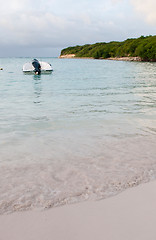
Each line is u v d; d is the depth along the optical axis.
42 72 21.64
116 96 8.48
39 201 2.12
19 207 2.03
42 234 1.69
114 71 25.11
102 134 4.10
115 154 3.25
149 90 10.17
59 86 11.65
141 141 3.77
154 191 2.30
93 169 2.79
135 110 6.05
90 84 12.62
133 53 93.19
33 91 9.78
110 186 2.39
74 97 8.24
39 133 4.14
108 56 126.38
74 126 4.58
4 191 2.28
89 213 1.94
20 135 4.02
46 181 2.49
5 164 2.89
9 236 1.67
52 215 1.92
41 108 6.29
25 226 1.78
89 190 2.31
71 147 3.49
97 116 5.40
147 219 1.86
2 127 4.49
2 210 1.98
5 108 6.28
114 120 5.04
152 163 2.97
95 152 3.31
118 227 1.76
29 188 2.35
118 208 2.01
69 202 2.11
